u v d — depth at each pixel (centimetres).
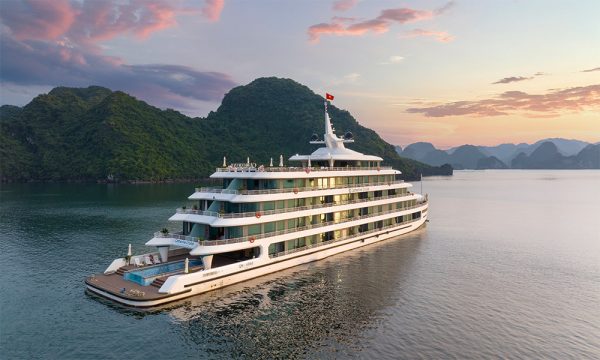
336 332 3753
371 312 4244
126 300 4175
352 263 6131
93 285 4512
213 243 4691
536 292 5025
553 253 7319
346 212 6738
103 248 7556
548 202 17375
